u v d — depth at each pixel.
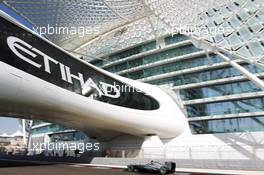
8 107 23.62
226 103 37.09
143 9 36.53
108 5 33.38
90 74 28.45
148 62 44.81
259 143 31.06
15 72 21.14
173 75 40.91
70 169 23.44
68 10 35.59
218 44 29.80
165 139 37.72
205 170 22.67
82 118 28.72
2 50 20.58
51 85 23.80
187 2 30.66
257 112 34.66
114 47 50.03
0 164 31.09
